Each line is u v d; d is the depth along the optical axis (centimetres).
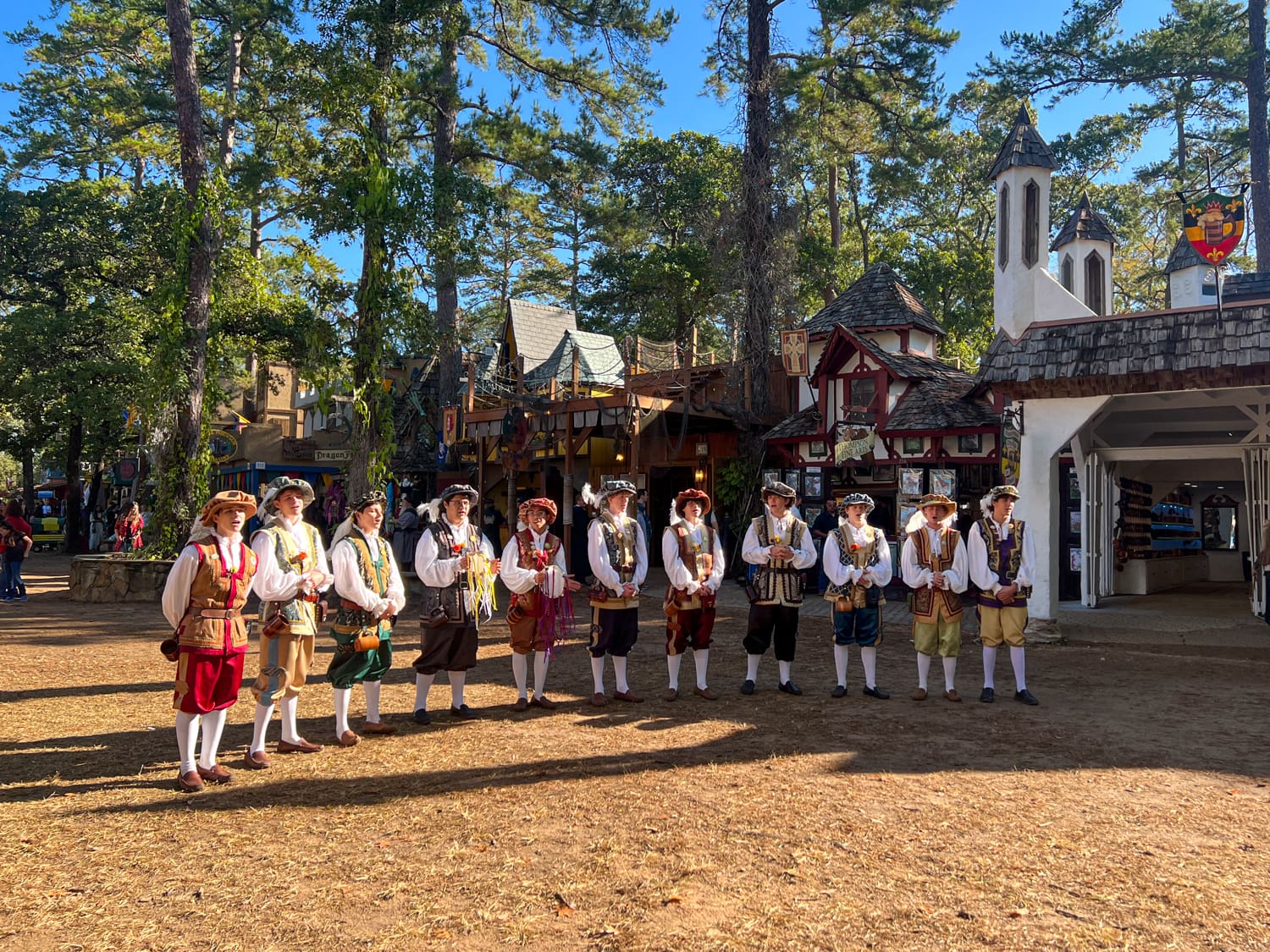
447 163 2316
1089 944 299
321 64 1498
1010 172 1121
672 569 722
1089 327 1043
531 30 2459
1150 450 1351
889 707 694
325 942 301
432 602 638
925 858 376
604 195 2845
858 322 1866
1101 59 2498
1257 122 2336
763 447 1831
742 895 338
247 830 413
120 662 891
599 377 2369
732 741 582
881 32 2177
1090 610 1355
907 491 1566
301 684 557
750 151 1923
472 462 2278
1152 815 435
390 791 474
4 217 2491
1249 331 930
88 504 2923
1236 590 1759
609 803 451
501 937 304
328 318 1552
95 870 365
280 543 536
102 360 2384
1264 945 297
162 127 2977
